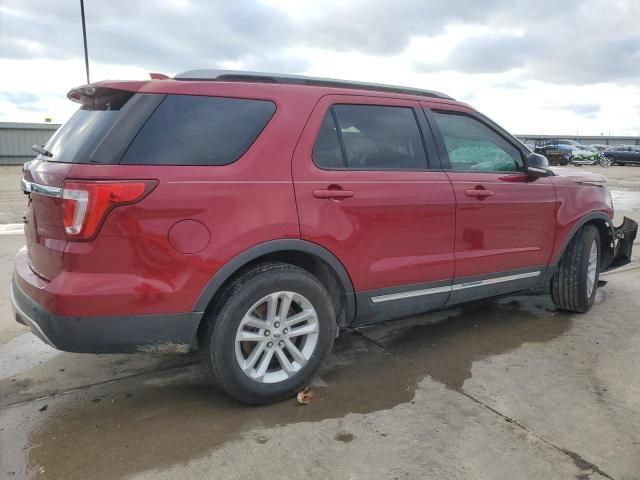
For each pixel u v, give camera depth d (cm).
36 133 3272
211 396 320
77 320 257
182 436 275
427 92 392
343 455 259
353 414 298
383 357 380
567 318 467
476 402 312
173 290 269
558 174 464
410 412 300
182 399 316
